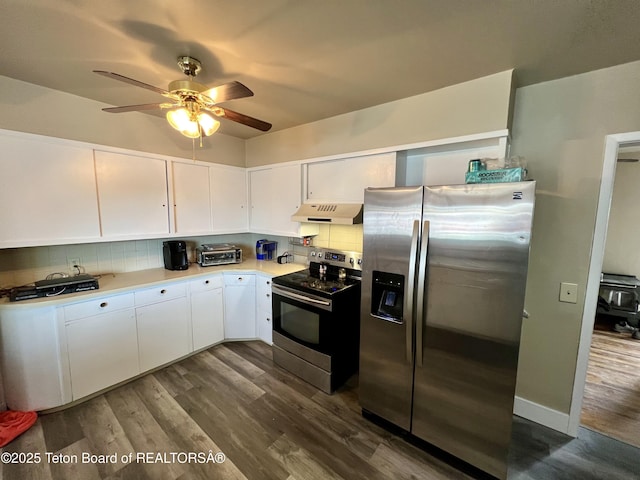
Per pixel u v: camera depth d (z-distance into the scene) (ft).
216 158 11.01
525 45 5.02
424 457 5.88
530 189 4.54
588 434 6.55
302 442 6.19
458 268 5.29
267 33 4.80
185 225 10.19
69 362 7.04
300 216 9.09
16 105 6.83
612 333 11.64
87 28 4.71
